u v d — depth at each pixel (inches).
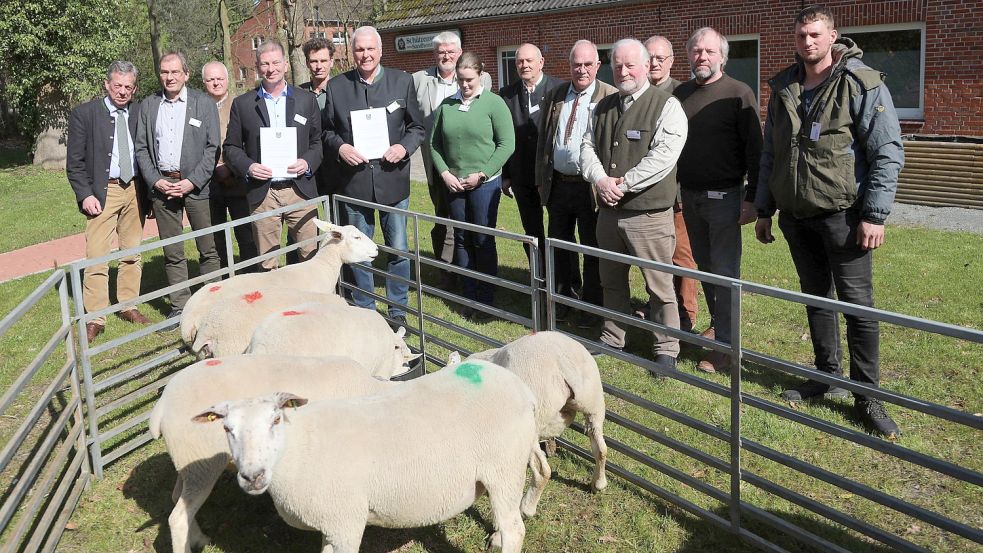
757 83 676.7
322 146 312.7
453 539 175.8
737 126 250.8
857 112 200.2
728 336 260.8
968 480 134.1
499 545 168.2
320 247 262.1
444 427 146.0
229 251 266.8
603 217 252.8
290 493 139.6
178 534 161.3
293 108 300.0
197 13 1569.9
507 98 326.6
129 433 228.2
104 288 312.5
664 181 239.3
